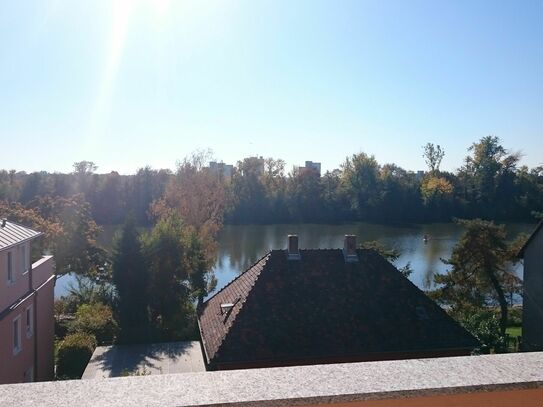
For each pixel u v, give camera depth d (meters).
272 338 15.58
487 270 24.08
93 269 30.92
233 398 2.01
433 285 31.80
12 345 13.99
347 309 16.91
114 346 19.91
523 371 2.36
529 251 21.80
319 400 2.04
